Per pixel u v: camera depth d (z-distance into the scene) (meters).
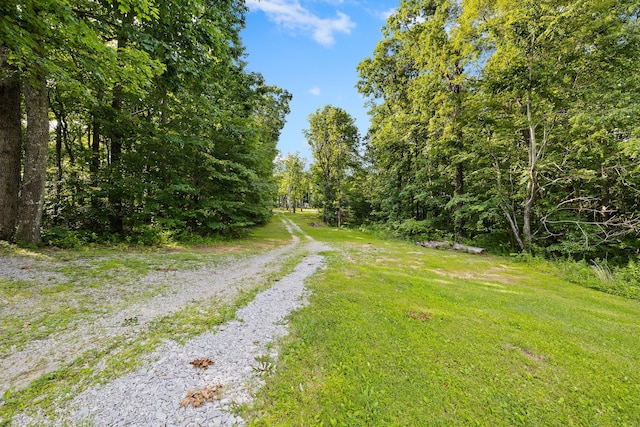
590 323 4.28
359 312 4.26
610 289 6.49
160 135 9.89
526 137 11.88
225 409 2.16
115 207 9.78
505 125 11.21
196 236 11.81
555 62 9.56
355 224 29.42
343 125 28.94
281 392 2.39
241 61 13.23
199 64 6.89
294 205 48.88
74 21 4.12
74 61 5.81
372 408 2.22
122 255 7.56
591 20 8.66
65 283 4.85
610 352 3.35
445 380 2.63
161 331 3.46
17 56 4.83
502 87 10.41
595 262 8.66
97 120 9.47
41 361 2.67
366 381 2.57
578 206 11.50
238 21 11.02
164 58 6.07
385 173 22.17
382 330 3.65
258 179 14.79
